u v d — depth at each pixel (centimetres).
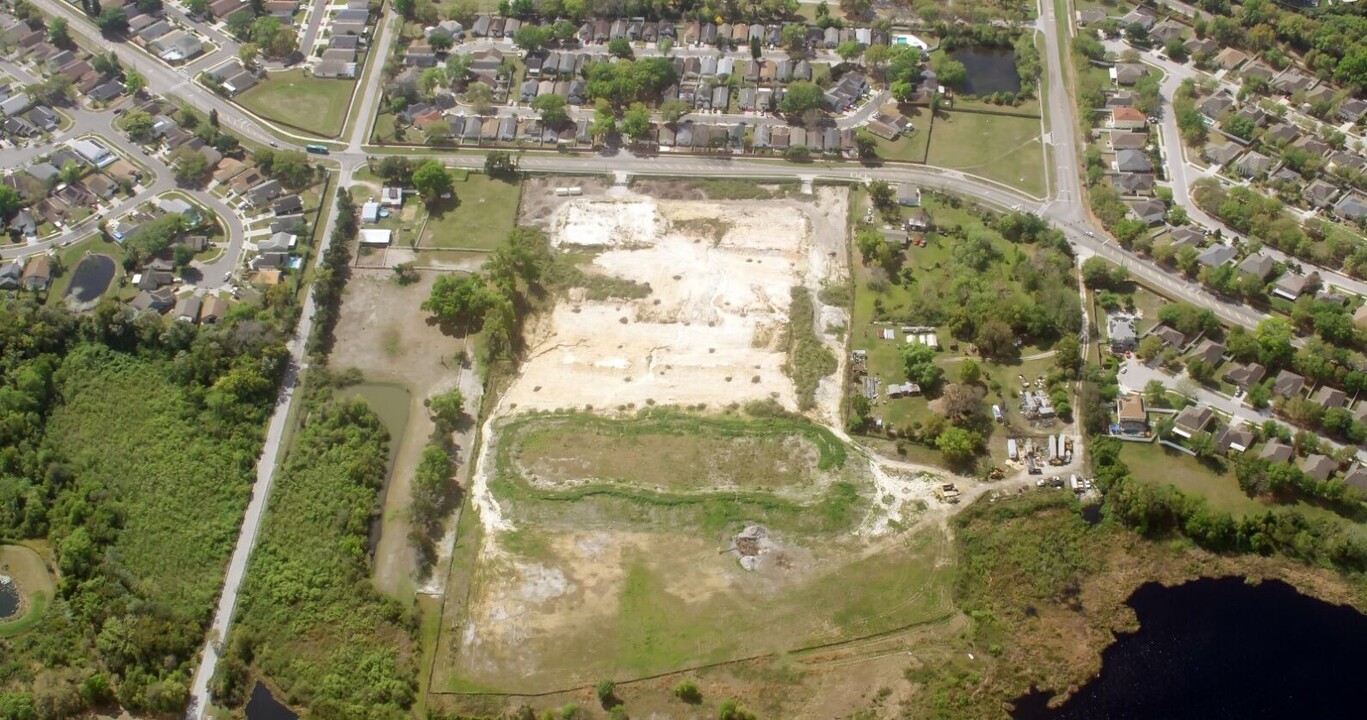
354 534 18025
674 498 18475
